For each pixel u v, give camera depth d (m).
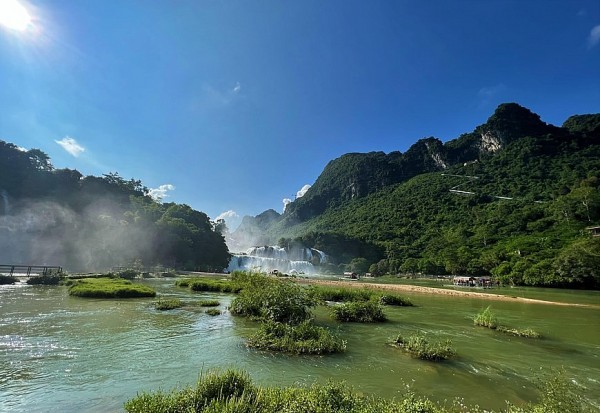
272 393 7.16
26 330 15.02
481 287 58.97
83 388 9.11
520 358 13.54
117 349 12.82
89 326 16.31
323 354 12.92
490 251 83.19
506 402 9.05
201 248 100.88
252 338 14.43
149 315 19.89
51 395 8.60
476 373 11.45
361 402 7.21
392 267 106.62
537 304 34.06
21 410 7.75
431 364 12.22
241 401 6.19
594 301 38.50
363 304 21.73
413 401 7.45
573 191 96.06
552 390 8.41
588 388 10.39
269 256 125.19
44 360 11.23
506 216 108.75
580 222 85.31
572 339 17.56
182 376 10.22
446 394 9.52
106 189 115.62
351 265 117.12
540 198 124.50
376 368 11.55
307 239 134.50
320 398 6.80
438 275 92.62
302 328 14.88
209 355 12.41
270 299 19.34
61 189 101.50
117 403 8.24
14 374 9.89
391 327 19.23
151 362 11.46
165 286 40.94
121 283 34.97
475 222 121.00
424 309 27.88
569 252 60.34
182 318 19.34
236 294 33.97
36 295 26.86
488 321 20.20
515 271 66.50
